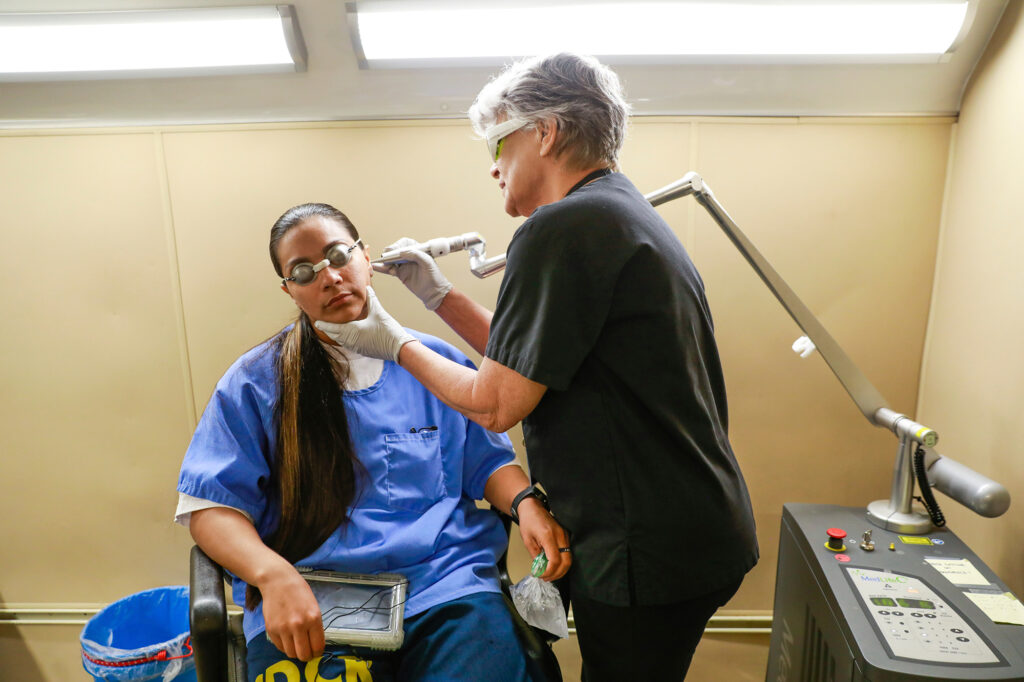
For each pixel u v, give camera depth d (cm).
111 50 142
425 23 140
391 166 158
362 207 161
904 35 140
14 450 171
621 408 93
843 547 121
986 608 106
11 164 156
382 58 145
